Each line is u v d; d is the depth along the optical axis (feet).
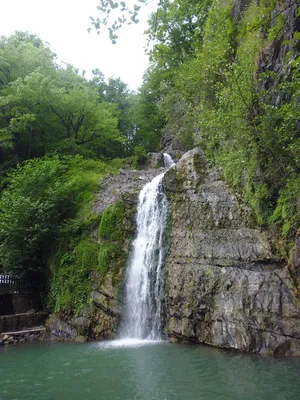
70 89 106.73
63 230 59.82
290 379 27.99
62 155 95.04
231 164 47.29
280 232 41.93
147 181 71.92
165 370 31.78
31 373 32.86
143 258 52.60
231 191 50.29
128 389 27.43
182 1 84.69
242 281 40.68
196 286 44.04
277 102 42.73
